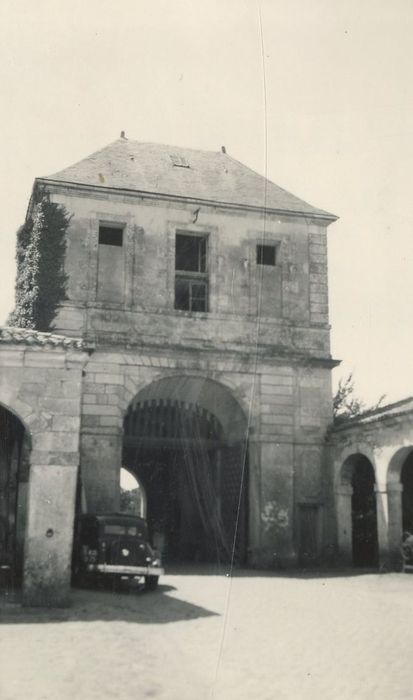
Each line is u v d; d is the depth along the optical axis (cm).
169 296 1959
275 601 840
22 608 898
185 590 775
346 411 2062
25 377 1042
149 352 1895
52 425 1038
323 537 1952
